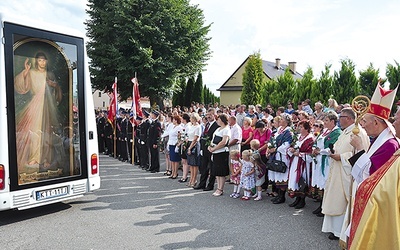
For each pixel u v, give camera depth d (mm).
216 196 7531
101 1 25375
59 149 6078
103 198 7266
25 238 4977
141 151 11227
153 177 9727
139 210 6410
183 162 9133
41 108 5836
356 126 3652
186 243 4812
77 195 6293
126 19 23469
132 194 7652
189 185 8555
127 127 12664
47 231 5266
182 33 25188
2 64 5312
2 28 5332
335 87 15609
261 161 7227
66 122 6199
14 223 5621
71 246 4695
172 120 10234
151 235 5117
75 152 6309
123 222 5711
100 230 5320
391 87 13719
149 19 23531
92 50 24719
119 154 13562
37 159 5750
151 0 24000
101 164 12227
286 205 6816
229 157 8086
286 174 6734
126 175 10008
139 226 5516
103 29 24234
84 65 6512
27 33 5641
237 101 42188
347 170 4809
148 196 7480
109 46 23625
